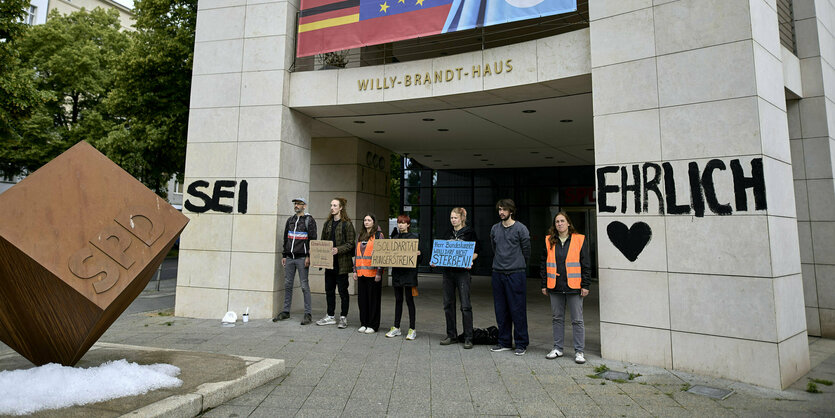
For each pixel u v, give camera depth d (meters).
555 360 5.88
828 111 7.48
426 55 13.27
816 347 6.74
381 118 9.88
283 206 8.75
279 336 7.03
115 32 22.97
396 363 5.62
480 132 11.27
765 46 5.48
